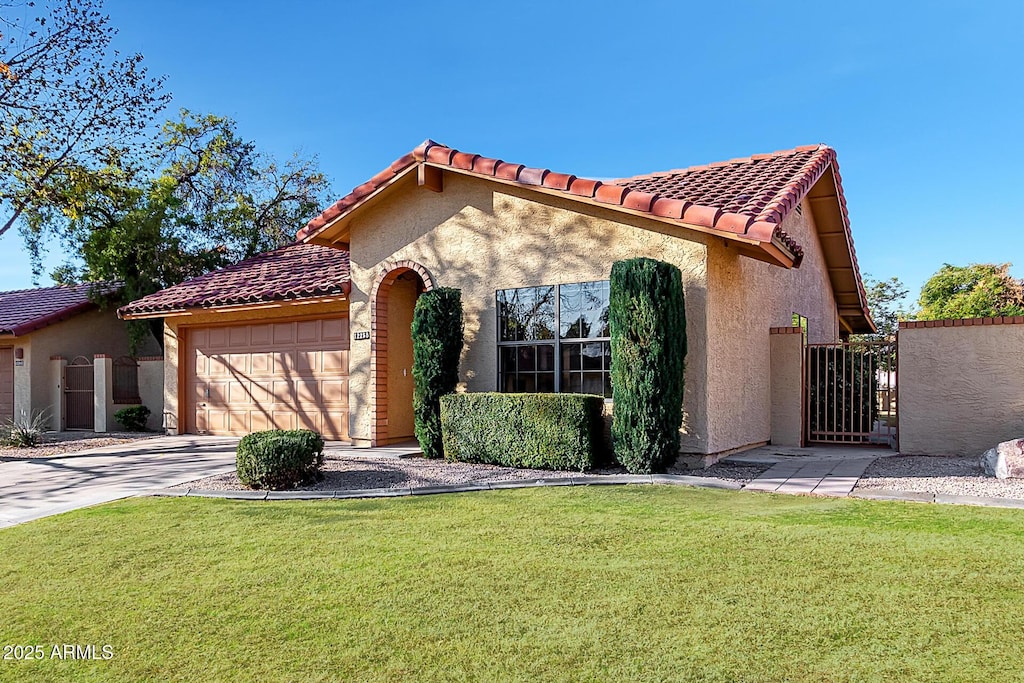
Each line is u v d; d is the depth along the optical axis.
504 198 12.06
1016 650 3.81
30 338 20.86
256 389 16.03
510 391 11.91
